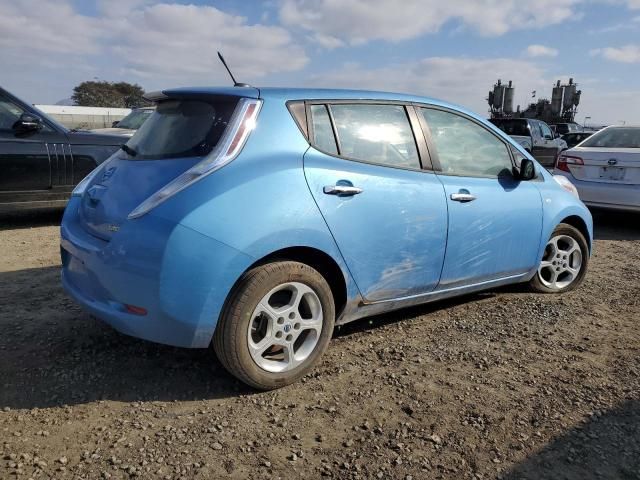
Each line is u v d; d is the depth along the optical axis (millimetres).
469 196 3852
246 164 2920
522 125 16922
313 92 3355
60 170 7035
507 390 3146
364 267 3322
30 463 2395
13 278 4945
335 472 2412
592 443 2654
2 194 6695
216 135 2979
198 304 2727
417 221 3531
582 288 5109
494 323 4160
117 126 11008
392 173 3469
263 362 3016
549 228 4551
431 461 2500
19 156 6734
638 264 6094
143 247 2725
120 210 2939
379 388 3137
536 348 3729
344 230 3170
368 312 3529
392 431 2723
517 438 2688
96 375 3201
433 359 3527
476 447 2609
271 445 2584
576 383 3244
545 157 16766
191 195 2766
